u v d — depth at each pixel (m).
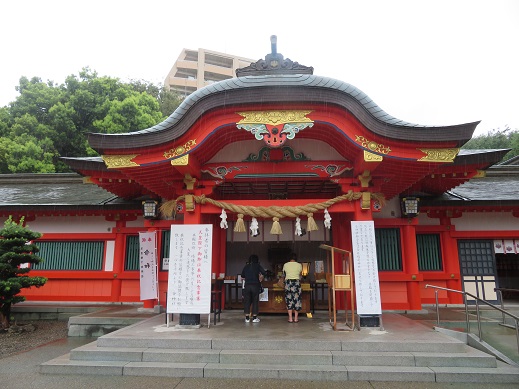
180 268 7.64
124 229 12.24
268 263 13.83
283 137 7.13
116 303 11.89
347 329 7.32
